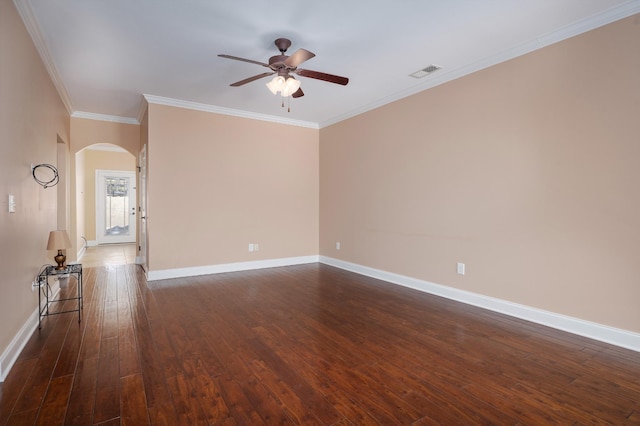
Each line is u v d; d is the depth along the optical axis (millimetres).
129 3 2484
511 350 2568
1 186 2154
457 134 3766
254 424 1705
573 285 2877
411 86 4207
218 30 2885
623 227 2600
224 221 5258
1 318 2148
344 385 2080
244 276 5016
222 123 5195
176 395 1955
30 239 2844
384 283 4609
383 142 4758
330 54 3350
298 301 3803
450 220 3861
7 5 2232
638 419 1756
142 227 5621
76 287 4348
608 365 2332
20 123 2545
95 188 8758
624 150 2582
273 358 2432
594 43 2717
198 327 3012
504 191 3338
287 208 5855
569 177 2881
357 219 5273
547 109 3010
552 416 1781
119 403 1870
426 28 2865
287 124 5820
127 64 3547
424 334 2877
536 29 2885
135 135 5773
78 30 2859
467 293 3697
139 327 3002
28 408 1813
